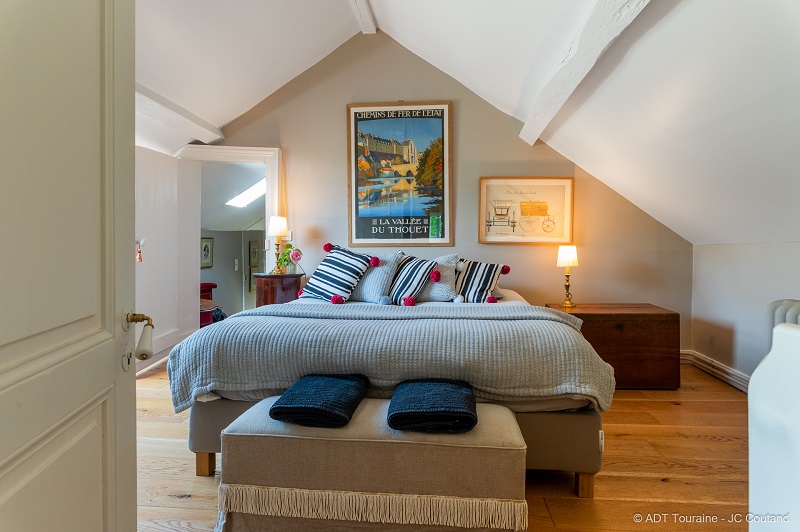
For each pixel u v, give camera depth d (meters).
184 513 1.69
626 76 2.20
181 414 2.62
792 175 2.06
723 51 1.67
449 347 1.86
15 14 0.62
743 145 2.10
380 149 3.90
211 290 5.38
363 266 3.33
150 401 2.82
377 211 3.93
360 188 3.93
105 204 0.86
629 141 2.79
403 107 3.87
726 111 1.96
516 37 2.48
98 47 0.84
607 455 2.13
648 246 3.76
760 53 1.57
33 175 0.66
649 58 1.97
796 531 0.65
